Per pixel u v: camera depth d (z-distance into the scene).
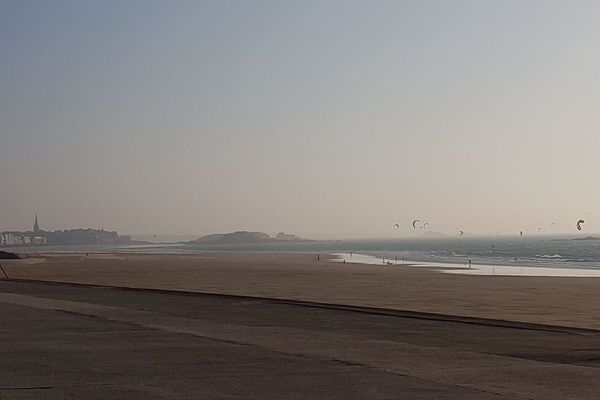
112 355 14.51
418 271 72.31
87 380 11.71
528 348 15.91
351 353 14.89
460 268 81.69
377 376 12.20
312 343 16.45
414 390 10.99
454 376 12.27
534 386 11.45
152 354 14.66
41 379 11.78
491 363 13.72
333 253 169.88
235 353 14.84
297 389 11.00
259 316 22.95
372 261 108.75
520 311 30.14
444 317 22.52
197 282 52.00
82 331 18.72
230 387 11.15
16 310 24.89
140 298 30.70
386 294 39.62
